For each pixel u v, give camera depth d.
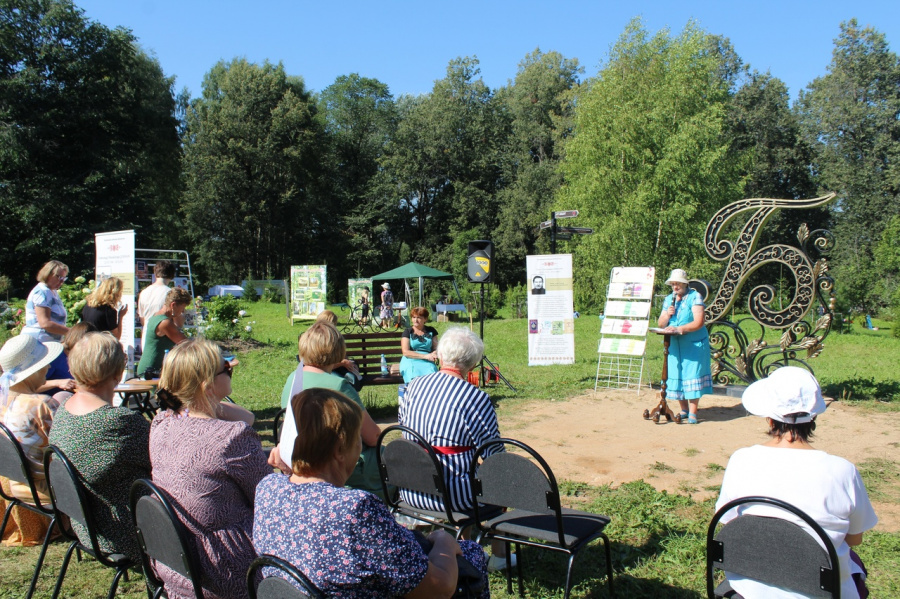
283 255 47.25
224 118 43.50
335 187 51.03
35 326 6.20
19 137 26.59
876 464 5.79
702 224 26.05
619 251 26.89
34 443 3.72
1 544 4.16
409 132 50.88
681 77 25.88
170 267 7.42
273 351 14.02
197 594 2.31
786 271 34.56
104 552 3.01
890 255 28.70
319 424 1.98
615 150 26.66
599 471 5.72
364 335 8.60
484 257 9.72
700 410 8.24
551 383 10.31
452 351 3.45
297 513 1.93
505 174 47.44
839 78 39.78
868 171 37.38
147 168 34.06
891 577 3.60
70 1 28.84
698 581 3.56
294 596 1.83
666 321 7.46
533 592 3.49
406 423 3.52
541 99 47.03
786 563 2.16
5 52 27.27
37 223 27.66
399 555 1.92
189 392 2.64
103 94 29.34
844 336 19.19
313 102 47.97
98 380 3.04
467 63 49.75
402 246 49.06
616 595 3.41
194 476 2.42
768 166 39.03
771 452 2.35
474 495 3.21
